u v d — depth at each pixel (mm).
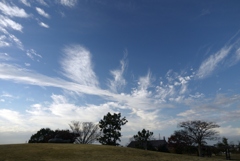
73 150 39094
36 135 83562
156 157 38344
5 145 43062
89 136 84875
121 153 39406
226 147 70875
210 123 72312
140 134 78938
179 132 74625
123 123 81688
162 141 93188
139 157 37062
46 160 31312
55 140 64562
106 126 81688
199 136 71562
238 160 61531
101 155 36469
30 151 36625
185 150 77000
